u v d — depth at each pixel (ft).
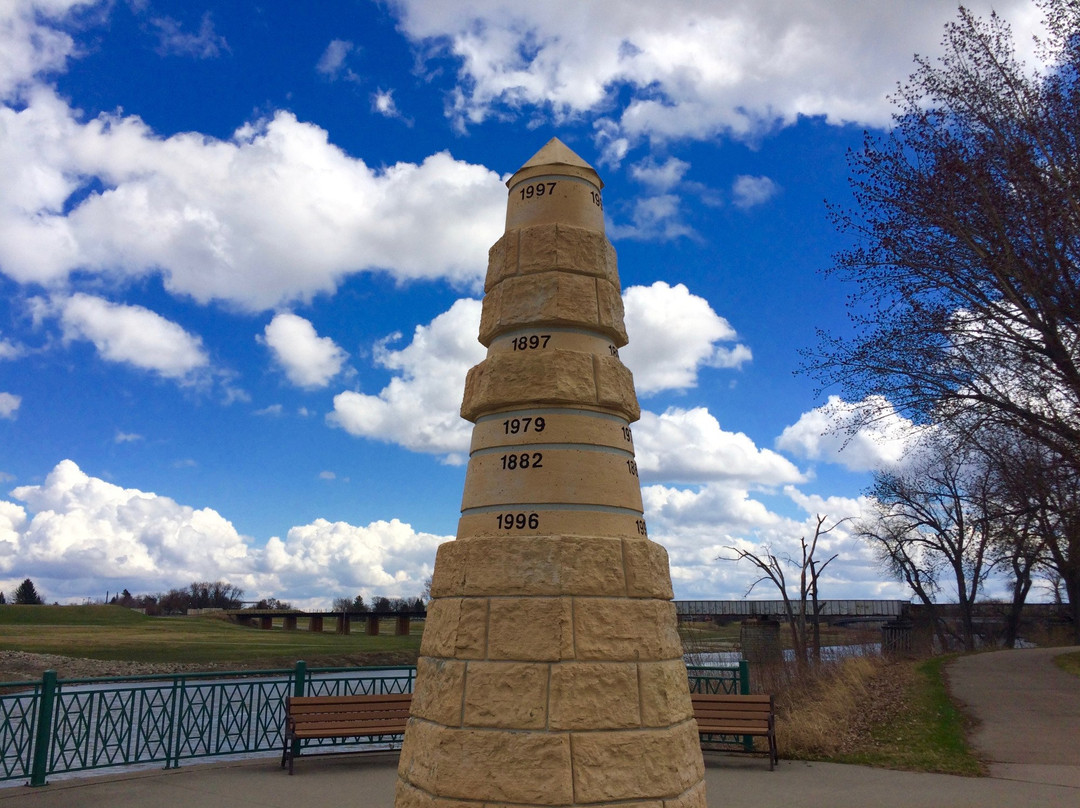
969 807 31.09
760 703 39.96
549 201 21.80
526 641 17.46
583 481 19.04
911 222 70.23
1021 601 134.51
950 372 70.44
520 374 19.84
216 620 311.06
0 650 159.12
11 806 30.48
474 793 16.71
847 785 35.01
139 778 35.47
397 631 272.51
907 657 98.43
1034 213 63.52
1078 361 64.03
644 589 18.62
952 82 68.95
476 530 19.36
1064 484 66.18
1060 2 65.26
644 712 17.57
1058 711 51.72
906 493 133.39
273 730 51.49
